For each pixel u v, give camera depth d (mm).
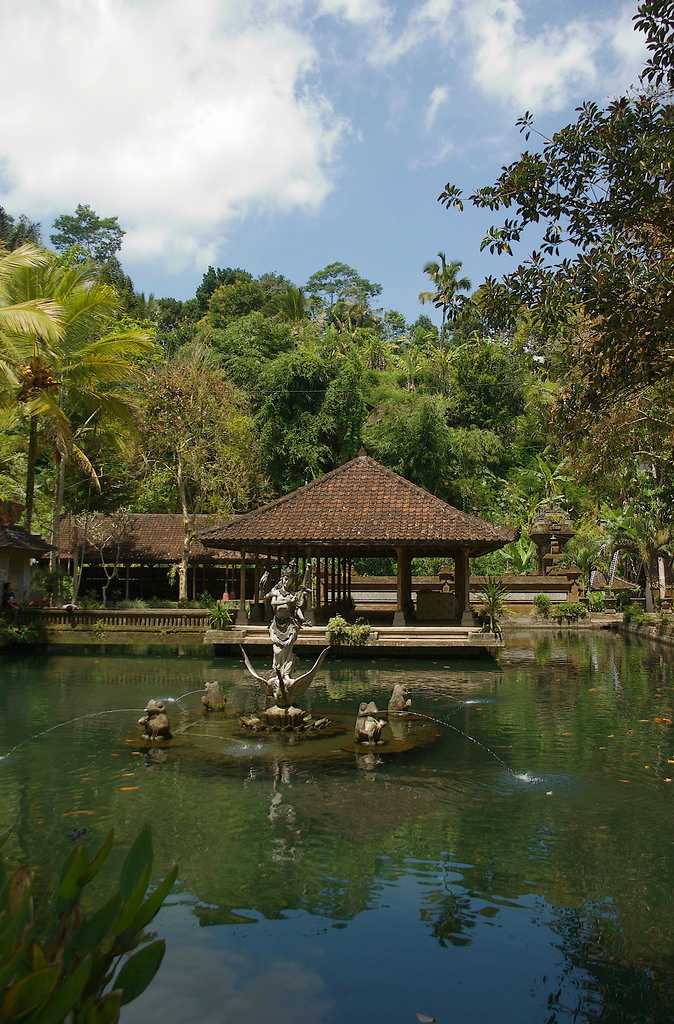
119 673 17500
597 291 6898
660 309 6910
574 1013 3969
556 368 9719
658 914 5113
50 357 23719
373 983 4242
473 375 49969
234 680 16359
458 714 12438
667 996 4148
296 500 23031
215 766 8945
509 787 8078
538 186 7211
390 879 5668
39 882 5516
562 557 37094
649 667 18906
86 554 34250
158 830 6719
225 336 51875
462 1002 4090
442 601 23562
